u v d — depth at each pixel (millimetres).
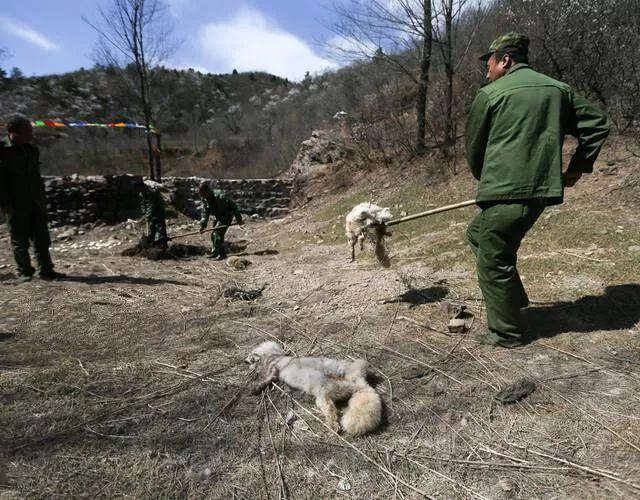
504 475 2355
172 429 2787
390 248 7598
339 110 17844
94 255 9312
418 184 10617
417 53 11797
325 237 9914
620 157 7715
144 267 7859
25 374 3451
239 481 2359
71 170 25844
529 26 9586
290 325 4543
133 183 12812
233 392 3225
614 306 4148
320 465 2477
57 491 2256
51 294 5734
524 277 5129
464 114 11320
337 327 4391
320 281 6199
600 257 5203
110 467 2445
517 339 3691
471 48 11547
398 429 2770
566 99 3434
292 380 3213
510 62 3639
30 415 2914
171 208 13445
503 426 2746
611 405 2844
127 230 11773
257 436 2725
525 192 3332
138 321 4738
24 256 6504
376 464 2467
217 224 9086
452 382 3252
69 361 3703
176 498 2234
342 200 11945
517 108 3352
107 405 3049
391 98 13523
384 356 3713
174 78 46344
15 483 2301
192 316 4898
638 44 8586
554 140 3285
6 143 6176
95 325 4613
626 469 2305
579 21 9070
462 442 2627
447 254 6547
